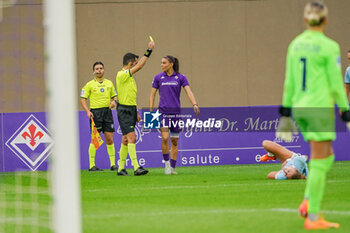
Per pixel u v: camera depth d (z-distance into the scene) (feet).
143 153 159.84
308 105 63.67
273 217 72.90
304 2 210.38
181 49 207.31
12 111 173.27
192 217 74.33
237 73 209.26
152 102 135.23
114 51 204.54
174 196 95.81
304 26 210.38
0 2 120.67
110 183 118.93
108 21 204.13
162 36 206.28
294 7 209.87
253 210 79.05
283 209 79.41
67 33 54.24
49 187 117.70
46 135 156.66
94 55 203.72
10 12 176.24
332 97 64.75
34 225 73.36
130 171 151.23
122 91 134.82
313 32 64.69
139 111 160.04
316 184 63.98
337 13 208.13
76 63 202.69
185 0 206.90
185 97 206.90
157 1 206.08
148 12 205.77
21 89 173.78
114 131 154.40
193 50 207.62
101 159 160.56
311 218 64.80
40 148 156.56
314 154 64.49
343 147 168.55
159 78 135.03
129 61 135.54
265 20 209.36
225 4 208.23
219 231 64.85
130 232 65.77
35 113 156.66
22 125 155.94
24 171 155.12
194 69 207.62
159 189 106.11
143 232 65.51
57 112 53.93
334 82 63.31
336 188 104.22
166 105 134.21
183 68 207.51
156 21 206.18
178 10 206.90
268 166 156.56
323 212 76.54
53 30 54.08
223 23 208.23
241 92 209.36
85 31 203.21
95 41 203.72
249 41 209.05
